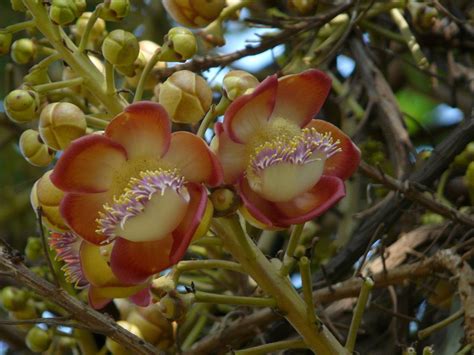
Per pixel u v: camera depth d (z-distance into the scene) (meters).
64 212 0.98
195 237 0.97
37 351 1.24
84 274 1.00
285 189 0.98
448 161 1.29
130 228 0.96
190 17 1.19
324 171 1.02
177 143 0.98
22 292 1.24
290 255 1.04
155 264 0.97
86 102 1.13
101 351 1.26
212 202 0.97
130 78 1.17
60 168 0.97
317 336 1.05
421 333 1.13
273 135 1.00
